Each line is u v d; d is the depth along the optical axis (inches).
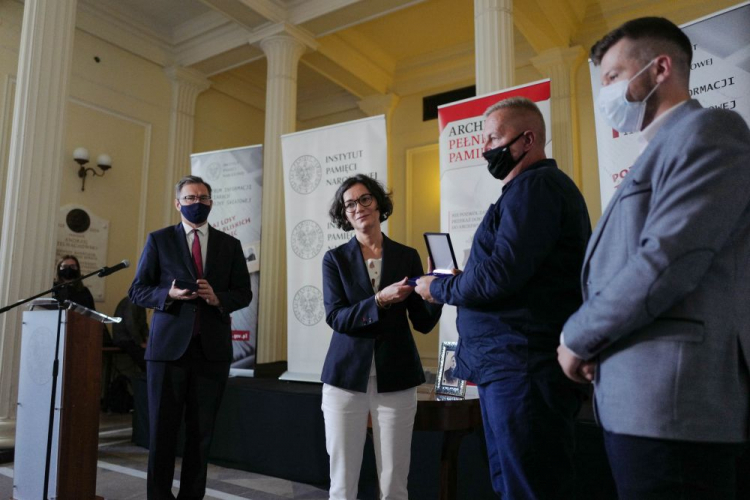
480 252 55.4
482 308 53.9
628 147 111.1
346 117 329.4
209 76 286.8
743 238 37.0
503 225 51.7
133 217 257.0
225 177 192.1
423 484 109.0
